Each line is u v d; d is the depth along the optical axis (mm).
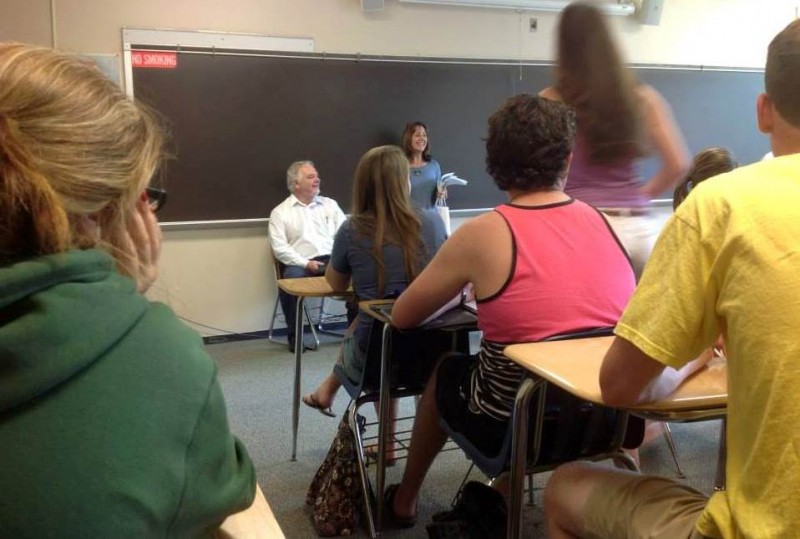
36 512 547
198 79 4395
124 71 4254
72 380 585
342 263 2320
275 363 4188
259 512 853
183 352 655
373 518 2309
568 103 2074
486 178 5207
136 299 660
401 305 1803
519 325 1561
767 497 865
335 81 4715
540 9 5195
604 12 2021
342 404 3449
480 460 1668
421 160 4914
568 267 1570
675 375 1133
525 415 1397
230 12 4453
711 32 5680
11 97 613
